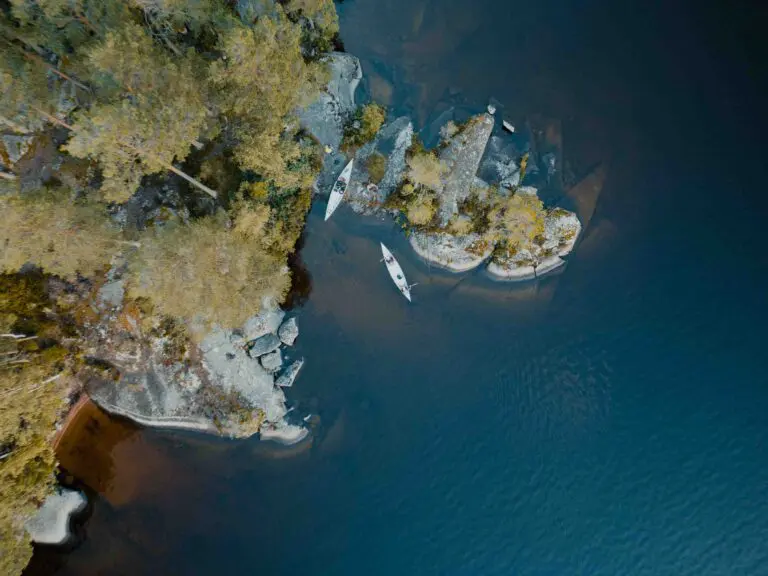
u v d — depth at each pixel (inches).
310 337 1347.2
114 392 1290.6
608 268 1347.2
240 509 1321.4
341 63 1314.0
